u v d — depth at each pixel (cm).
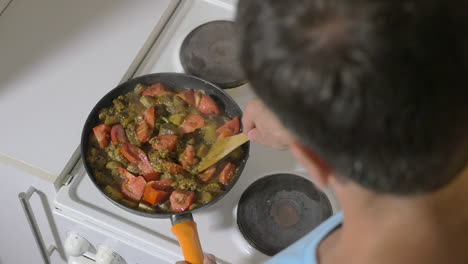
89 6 115
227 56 109
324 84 33
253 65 36
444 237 40
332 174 40
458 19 31
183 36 113
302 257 50
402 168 35
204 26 113
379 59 31
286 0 34
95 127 98
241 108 104
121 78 107
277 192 95
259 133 81
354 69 32
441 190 39
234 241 92
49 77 107
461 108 33
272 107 37
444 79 32
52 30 112
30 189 100
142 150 96
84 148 96
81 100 104
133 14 114
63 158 98
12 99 104
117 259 100
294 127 37
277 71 34
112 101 101
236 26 38
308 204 94
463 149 35
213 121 99
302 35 33
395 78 31
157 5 115
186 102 101
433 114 32
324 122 34
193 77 102
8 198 110
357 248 42
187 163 95
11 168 98
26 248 127
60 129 101
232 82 105
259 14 35
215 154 94
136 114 100
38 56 109
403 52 31
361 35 32
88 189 97
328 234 51
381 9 32
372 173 36
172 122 98
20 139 100
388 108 32
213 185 93
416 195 38
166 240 92
